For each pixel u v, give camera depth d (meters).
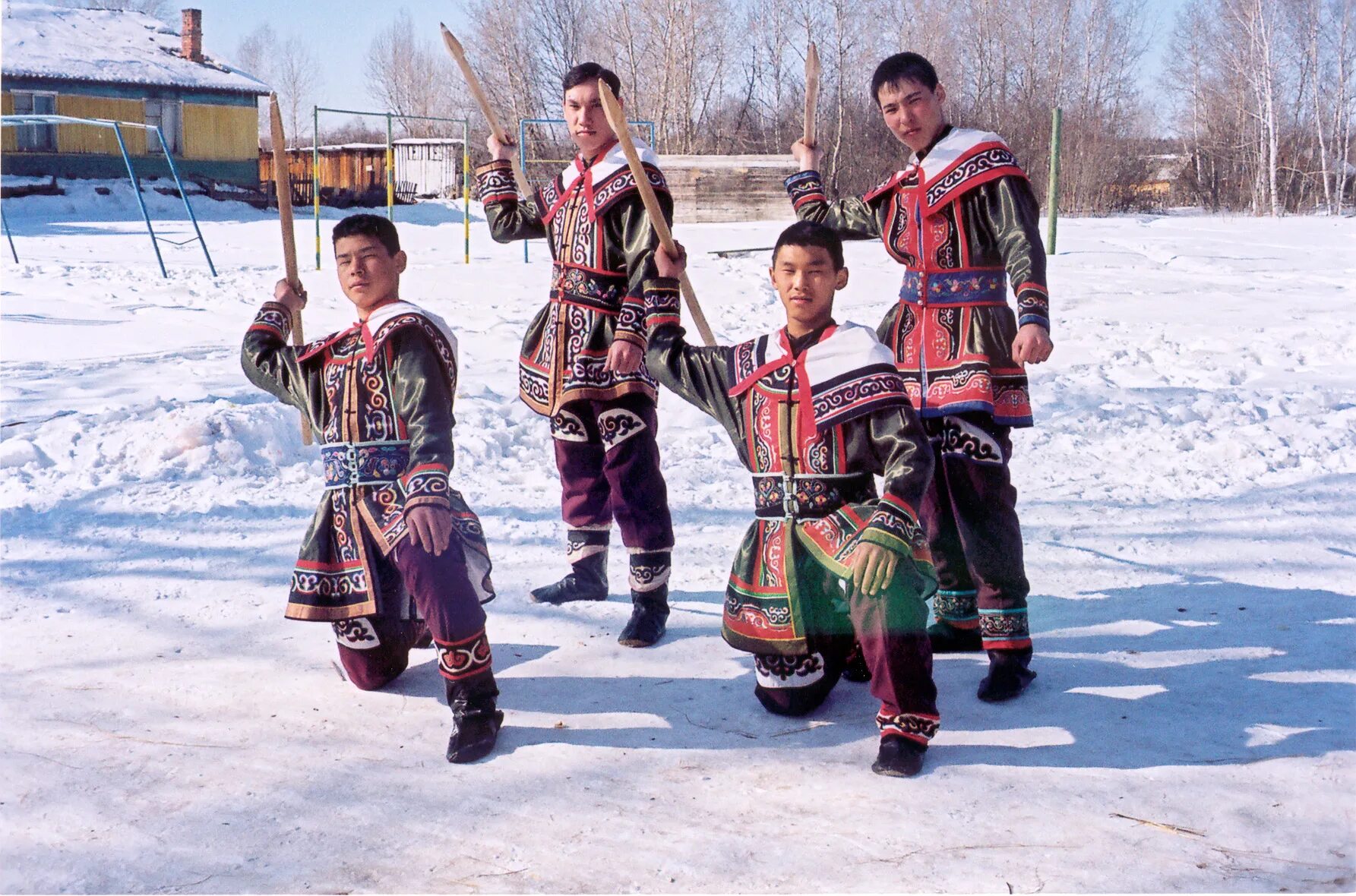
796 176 3.95
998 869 2.46
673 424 7.05
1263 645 3.71
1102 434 6.76
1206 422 6.98
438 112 66.50
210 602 4.14
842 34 37.25
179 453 5.94
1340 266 19.44
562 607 4.20
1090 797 2.76
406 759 3.03
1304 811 2.68
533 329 4.20
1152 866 2.46
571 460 4.13
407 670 3.63
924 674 2.91
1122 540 4.85
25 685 3.45
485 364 9.34
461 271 17.05
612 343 4.00
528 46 42.25
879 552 2.82
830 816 2.70
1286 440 6.43
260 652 3.72
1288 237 26.81
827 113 32.22
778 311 13.63
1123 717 3.21
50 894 2.42
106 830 2.67
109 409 6.48
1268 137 46.28
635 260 3.91
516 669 3.64
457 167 42.50
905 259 3.65
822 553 3.05
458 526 3.24
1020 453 6.36
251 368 3.45
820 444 3.04
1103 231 28.88
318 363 3.34
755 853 2.54
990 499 3.42
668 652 3.78
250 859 2.54
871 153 31.84
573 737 3.15
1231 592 4.21
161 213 34.72
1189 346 10.30
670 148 40.75
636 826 2.67
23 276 16.52
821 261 3.05
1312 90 47.97
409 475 3.07
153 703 3.35
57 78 34.78
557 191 4.14
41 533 4.89
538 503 5.46
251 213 36.44
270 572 4.45
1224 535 4.90
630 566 3.91
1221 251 22.23
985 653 3.79
